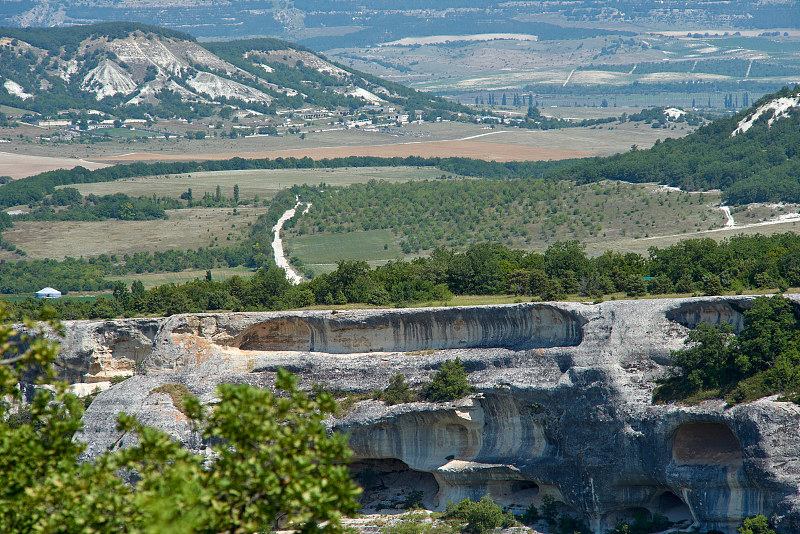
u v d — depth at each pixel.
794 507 153.62
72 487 86.75
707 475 168.88
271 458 86.31
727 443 173.62
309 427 86.69
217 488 83.69
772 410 161.38
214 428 86.38
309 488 83.62
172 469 82.38
